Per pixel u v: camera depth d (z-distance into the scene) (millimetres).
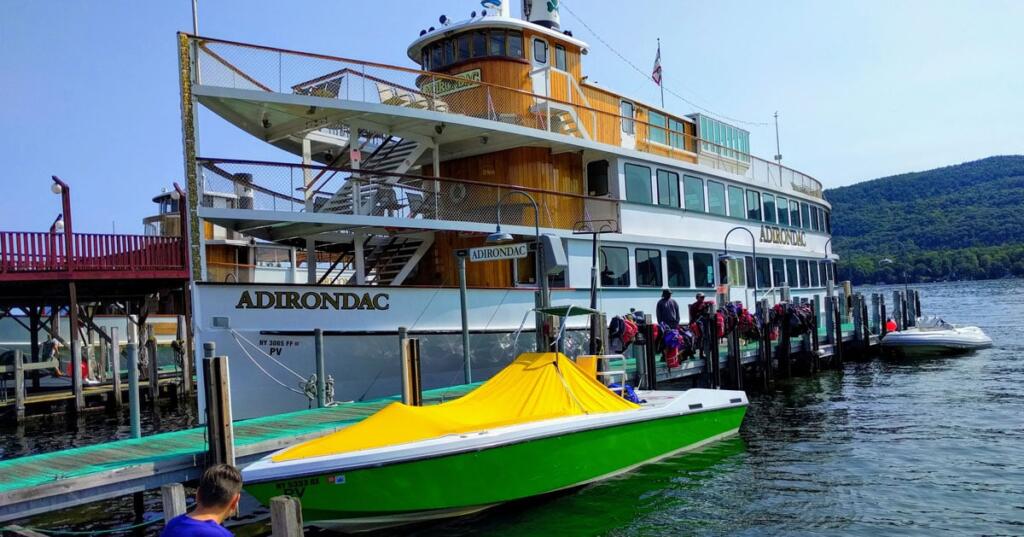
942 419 17500
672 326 20141
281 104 15430
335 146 19438
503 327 17688
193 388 26344
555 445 11609
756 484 12586
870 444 15211
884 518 10789
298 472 9688
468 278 19453
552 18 22578
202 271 14195
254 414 14398
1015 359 28500
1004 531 10148
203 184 14281
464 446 10539
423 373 16406
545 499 11820
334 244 21078
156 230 34250
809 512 11148
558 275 19609
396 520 10578
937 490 11992
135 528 11242
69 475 9773
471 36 20172
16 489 9078
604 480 12711
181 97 14344
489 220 18469
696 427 14539
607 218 21062
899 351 31484
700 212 24688
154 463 10344
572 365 12961
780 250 29734
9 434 20594
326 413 13758
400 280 19031
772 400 21250
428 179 16844
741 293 26438
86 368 26828
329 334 15141
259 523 11203
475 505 11000
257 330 14375
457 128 18000
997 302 69438
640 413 13047
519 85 20203
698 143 26594
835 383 24188
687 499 11844
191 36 14438
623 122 23250
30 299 25203
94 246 23047
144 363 27062
